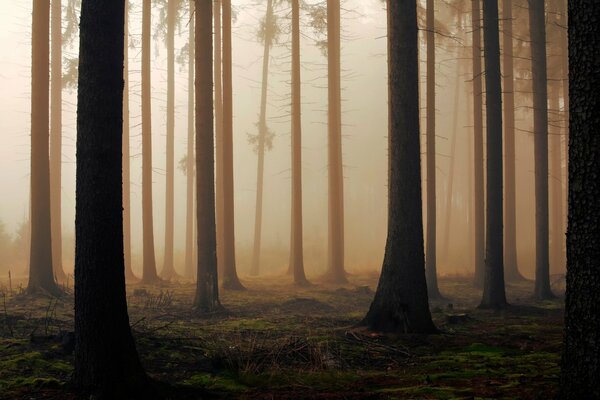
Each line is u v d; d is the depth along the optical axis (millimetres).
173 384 6465
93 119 5891
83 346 5816
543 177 19000
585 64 4766
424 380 6723
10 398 5691
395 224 11281
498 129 15711
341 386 6668
